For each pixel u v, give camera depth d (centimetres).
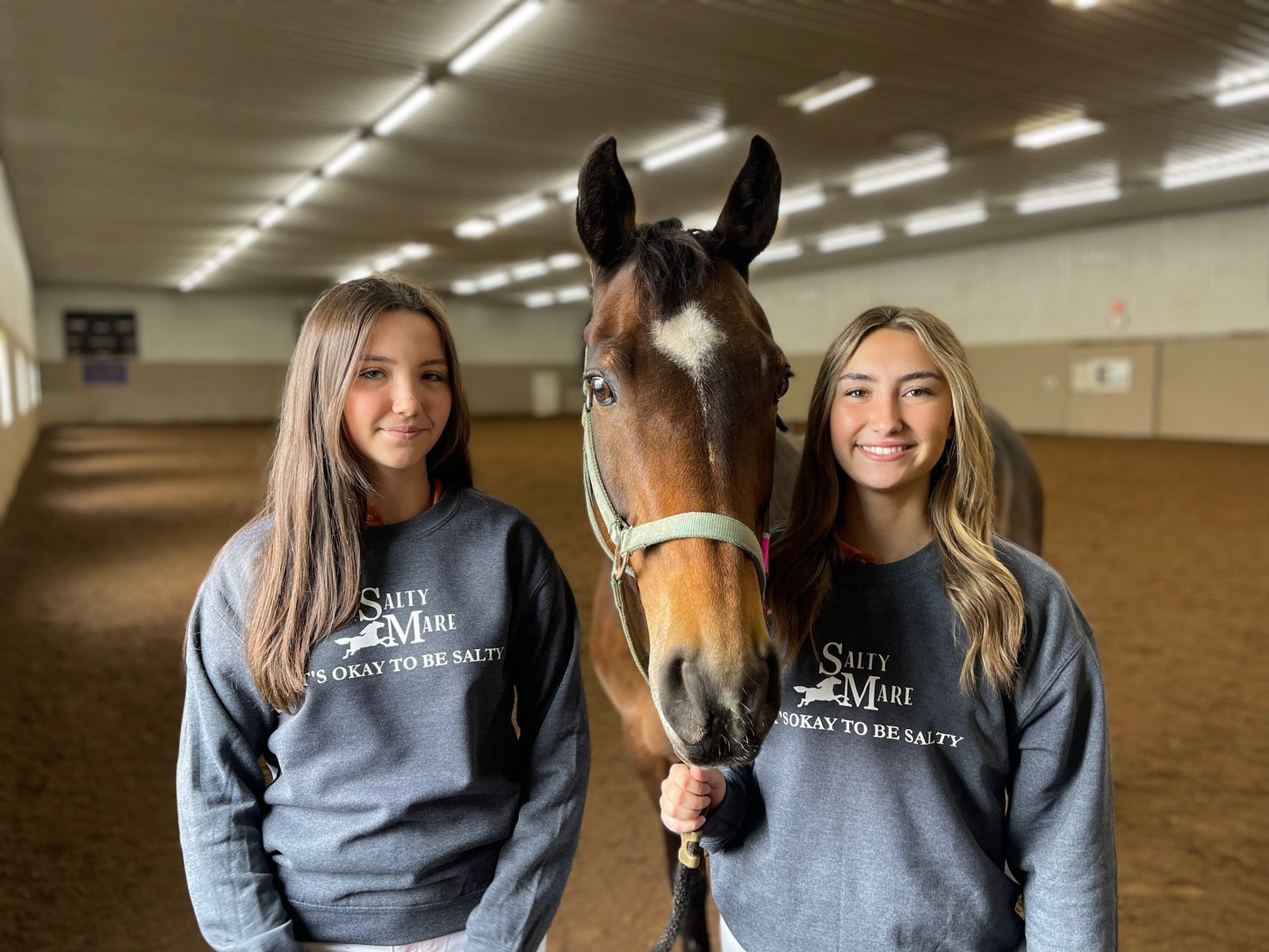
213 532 813
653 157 1284
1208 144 1225
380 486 122
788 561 120
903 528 116
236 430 2283
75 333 2611
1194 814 271
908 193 1538
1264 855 247
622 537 120
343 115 1073
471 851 119
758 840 121
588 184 131
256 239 1939
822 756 114
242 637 112
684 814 114
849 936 110
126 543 764
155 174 1322
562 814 120
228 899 107
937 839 107
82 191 1417
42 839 266
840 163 1331
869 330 112
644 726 181
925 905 107
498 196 1540
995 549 111
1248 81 966
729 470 111
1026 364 1994
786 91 991
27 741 339
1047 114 1084
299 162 1294
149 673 421
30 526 852
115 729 352
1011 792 114
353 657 113
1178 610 514
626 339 117
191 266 2303
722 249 136
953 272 2133
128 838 267
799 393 2562
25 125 1052
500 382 3212
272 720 117
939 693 109
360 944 113
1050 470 1220
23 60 841
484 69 906
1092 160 1314
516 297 3184
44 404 2494
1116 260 1806
